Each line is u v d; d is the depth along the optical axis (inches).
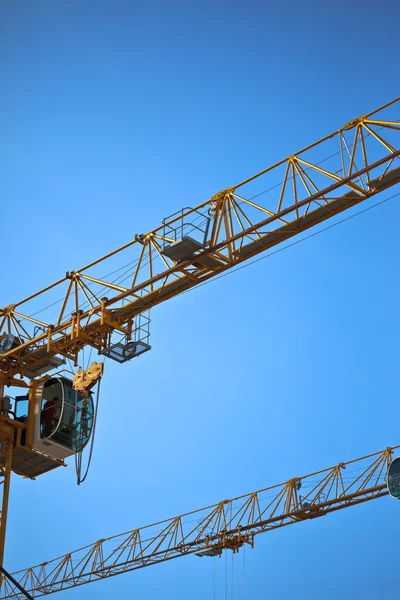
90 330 2529.5
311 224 2370.8
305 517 3408.0
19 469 2532.0
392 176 2256.4
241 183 2380.7
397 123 2201.0
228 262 2402.8
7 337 2566.4
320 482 3395.7
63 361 2600.9
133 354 2511.1
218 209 2391.7
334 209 2338.8
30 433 2422.5
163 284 2464.3
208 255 2358.5
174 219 2409.0
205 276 2438.5
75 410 2434.8
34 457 2461.9
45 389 2465.6
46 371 2625.5
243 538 3540.8
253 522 3528.5
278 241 2394.2
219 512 3661.4
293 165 2343.8
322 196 2294.5
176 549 3747.5
